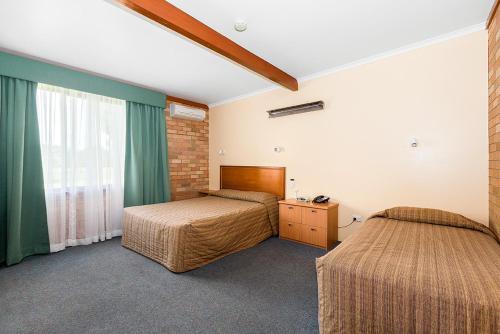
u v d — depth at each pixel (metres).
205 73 3.42
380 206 2.95
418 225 2.24
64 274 2.43
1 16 2.06
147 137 4.04
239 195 4.00
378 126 2.94
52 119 3.10
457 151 2.45
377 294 1.25
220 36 2.39
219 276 2.38
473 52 2.34
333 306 1.39
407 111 2.73
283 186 3.90
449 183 2.50
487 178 2.30
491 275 1.21
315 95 3.50
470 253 1.53
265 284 2.22
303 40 2.55
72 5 1.93
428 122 2.61
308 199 3.52
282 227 3.50
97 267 2.60
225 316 1.77
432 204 2.60
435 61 2.54
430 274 1.23
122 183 3.84
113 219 3.72
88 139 3.41
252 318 1.75
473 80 2.35
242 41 2.55
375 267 1.32
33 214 2.93
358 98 3.09
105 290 2.13
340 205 3.29
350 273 1.34
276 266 2.60
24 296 2.03
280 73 3.31
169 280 2.30
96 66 3.15
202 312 1.82
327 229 3.04
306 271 2.48
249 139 4.41
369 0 1.93
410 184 2.73
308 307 1.88
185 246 2.47
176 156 4.57
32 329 1.63
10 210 2.70
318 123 3.49
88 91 3.32
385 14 2.11
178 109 4.40
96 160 3.50
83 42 2.53
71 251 3.09
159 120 4.25
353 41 2.59
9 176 2.71
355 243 1.71
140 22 2.17
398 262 1.38
